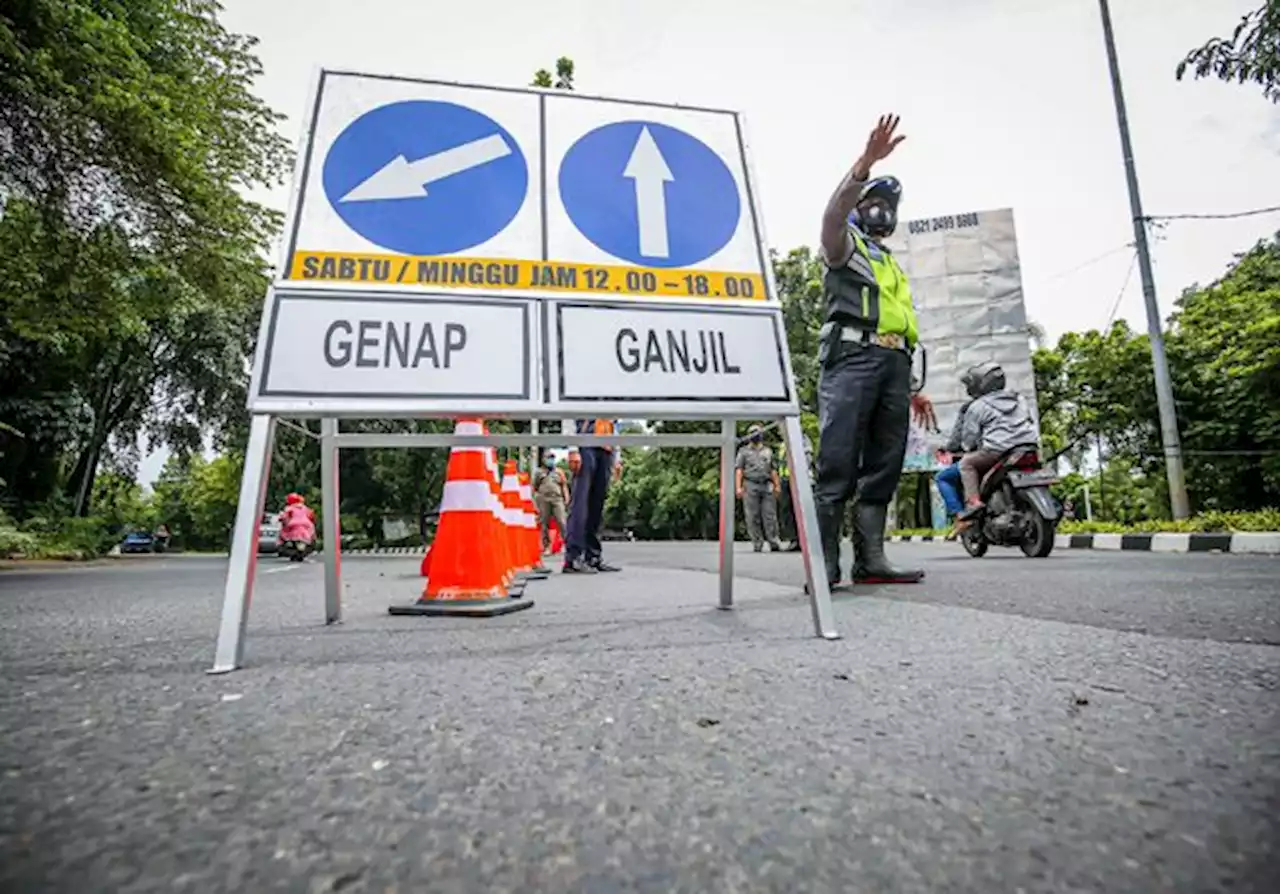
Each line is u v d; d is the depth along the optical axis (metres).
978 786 0.92
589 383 2.13
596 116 2.50
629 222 2.37
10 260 8.20
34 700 1.39
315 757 1.04
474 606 2.86
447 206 2.24
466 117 2.37
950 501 7.45
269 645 2.07
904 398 3.64
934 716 1.23
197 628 2.53
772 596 3.33
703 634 2.15
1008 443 6.71
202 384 19.20
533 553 6.19
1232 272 17.73
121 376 18.58
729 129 2.61
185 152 8.11
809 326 21.52
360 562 10.77
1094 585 3.54
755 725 1.19
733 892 0.67
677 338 2.26
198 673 1.65
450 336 2.09
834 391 3.54
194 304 10.62
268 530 25.20
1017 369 17.38
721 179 2.52
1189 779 0.93
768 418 2.29
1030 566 5.14
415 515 30.59
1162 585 3.48
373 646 2.02
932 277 17.89
